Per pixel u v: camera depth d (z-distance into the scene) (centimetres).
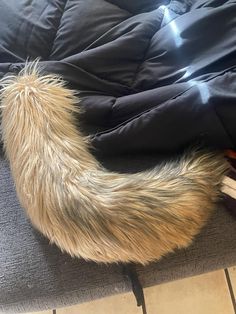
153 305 107
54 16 95
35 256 82
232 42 83
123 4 97
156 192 73
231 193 79
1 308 82
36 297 80
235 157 81
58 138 79
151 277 79
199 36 86
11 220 85
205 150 80
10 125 81
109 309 108
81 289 79
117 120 86
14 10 97
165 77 86
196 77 84
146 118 79
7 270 81
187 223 73
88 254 75
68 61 89
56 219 73
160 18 93
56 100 82
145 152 86
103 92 89
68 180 74
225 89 77
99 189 73
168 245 74
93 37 93
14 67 90
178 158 81
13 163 80
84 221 71
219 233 81
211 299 107
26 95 81
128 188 73
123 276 79
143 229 71
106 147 84
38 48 94
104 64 89
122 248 72
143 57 90
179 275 81
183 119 78
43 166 76
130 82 89
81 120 87
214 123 77
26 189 76
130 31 91
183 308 106
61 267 80
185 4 95
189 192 74
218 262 81
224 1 91
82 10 95
